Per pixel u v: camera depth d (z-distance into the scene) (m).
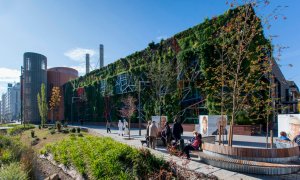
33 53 72.12
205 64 25.02
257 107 12.84
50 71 77.69
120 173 8.05
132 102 35.53
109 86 46.00
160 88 30.52
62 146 13.28
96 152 9.75
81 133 24.39
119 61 44.34
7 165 8.92
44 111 42.41
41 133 28.28
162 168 7.95
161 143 14.40
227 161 8.63
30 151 11.84
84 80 59.62
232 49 11.72
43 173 11.21
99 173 8.65
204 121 15.90
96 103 51.62
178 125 12.64
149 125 13.71
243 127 21.31
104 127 40.41
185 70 28.44
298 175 8.04
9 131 37.28
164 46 33.06
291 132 11.30
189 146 10.89
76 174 10.16
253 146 14.52
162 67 30.78
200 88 26.22
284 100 35.38
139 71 37.34
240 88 10.49
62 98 74.88
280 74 26.34
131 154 8.58
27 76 71.25
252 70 10.54
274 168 8.01
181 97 28.84
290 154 8.89
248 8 10.18
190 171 8.33
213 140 13.39
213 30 26.00
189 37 28.95
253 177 7.82
